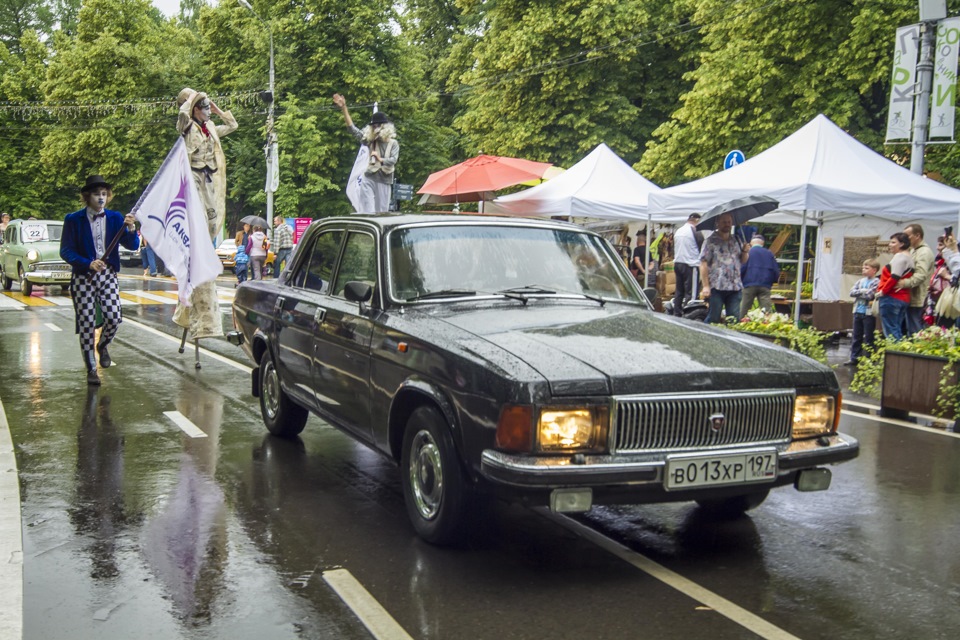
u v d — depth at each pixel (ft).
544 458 13.56
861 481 21.03
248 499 18.76
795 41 83.92
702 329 17.16
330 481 20.24
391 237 18.71
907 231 39.45
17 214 167.32
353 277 19.69
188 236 32.48
